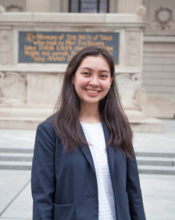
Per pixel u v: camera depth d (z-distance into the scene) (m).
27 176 5.04
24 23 8.97
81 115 1.69
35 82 9.23
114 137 1.62
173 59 15.66
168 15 16.02
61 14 8.91
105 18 8.86
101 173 1.54
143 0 16.06
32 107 9.16
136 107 9.06
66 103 1.60
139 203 1.65
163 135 8.10
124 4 12.11
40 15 8.92
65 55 9.09
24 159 5.73
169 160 5.64
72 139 1.47
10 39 9.11
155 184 4.73
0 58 9.15
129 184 1.67
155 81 15.77
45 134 1.51
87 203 1.43
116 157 1.58
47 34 9.05
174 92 15.66
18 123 8.61
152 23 16.08
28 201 3.85
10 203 3.77
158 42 15.65
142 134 8.23
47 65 9.12
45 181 1.47
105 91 1.59
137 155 5.93
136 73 9.06
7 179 4.85
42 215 1.39
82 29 8.98
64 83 1.67
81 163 1.46
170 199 4.03
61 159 1.47
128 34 8.98
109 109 1.72
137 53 9.04
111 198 1.54
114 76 1.74
